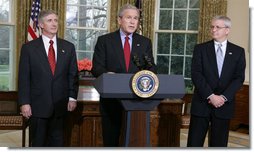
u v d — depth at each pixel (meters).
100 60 2.59
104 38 2.63
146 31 6.45
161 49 6.73
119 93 2.04
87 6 6.63
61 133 2.80
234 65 2.78
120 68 2.53
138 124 2.13
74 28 6.59
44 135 2.71
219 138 2.77
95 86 2.33
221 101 2.68
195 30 6.50
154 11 6.53
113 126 2.54
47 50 2.75
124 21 2.50
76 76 2.88
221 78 2.76
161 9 6.71
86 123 3.38
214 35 2.79
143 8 6.39
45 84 2.68
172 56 6.69
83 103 3.32
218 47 2.81
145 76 2.06
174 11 6.64
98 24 6.70
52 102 2.69
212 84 2.76
